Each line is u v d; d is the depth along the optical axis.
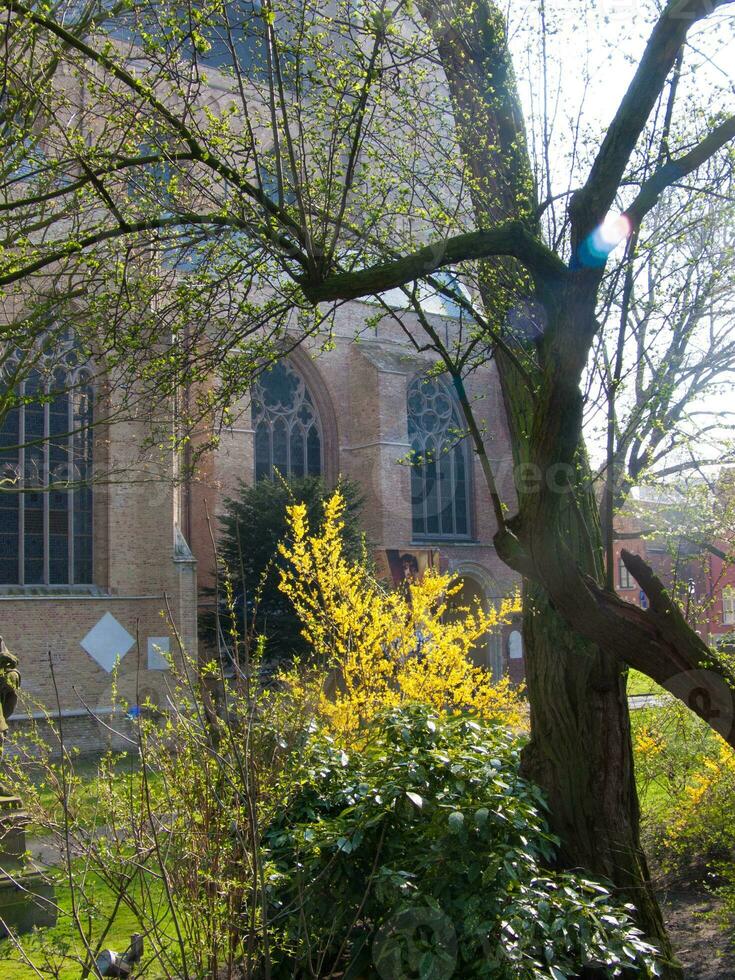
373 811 5.58
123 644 19.50
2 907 8.00
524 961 4.94
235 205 6.74
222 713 5.35
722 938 7.36
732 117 5.37
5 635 27.97
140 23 7.62
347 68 6.91
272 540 28.02
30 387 26.67
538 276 5.60
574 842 6.52
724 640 7.64
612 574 6.29
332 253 5.86
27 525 29.31
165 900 6.38
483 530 42.44
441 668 8.69
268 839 5.80
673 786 9.88
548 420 5.07
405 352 39.75
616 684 6.75
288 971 5.54
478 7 7.95
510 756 6.77
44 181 8.68
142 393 8.47
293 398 38.38
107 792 5.27
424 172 8.01
